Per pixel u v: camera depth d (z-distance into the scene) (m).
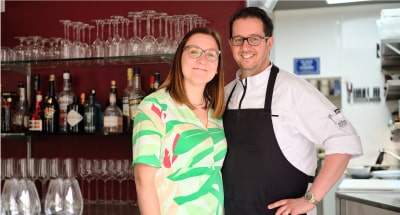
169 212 1.80
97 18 3.16
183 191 1.82
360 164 5.34
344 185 3.10
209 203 1.86
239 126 2.00
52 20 3.22
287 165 1.96
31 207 2.56
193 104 1.96
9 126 3.06
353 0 4.13
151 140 1.76
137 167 1.78
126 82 3.07
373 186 3.01
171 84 1.93
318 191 1.87
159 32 2.96
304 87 1.95
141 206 1.76
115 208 2.85
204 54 1.89
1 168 2.98
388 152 4.34
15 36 3.27
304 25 5.46
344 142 1.88
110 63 3.01
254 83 2.04
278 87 1.98
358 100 5.37
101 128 3.00
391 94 4.57
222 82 2.00
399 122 4.31
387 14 3.34
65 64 3.04
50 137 3.18
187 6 3.02
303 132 1.95
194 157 1.84
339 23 5.39
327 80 5.44
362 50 5.34
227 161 2.01
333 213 4.01
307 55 5.46
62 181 2.54
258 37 1.98
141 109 1.84
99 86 3.11
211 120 1.99
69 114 2.92
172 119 1.84
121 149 3.07
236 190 1.99
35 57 2.93
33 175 2.93
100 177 2.97
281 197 1.96
